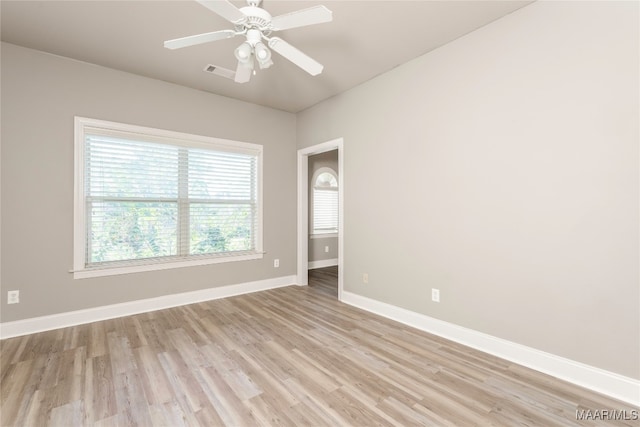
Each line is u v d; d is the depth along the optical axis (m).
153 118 3.46
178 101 3.63
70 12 2.31
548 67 2.13
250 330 2.91
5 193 2.73
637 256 1.81
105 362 2.28
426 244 2.91
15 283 2.76
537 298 2.20
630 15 1.82
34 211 2.85
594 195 1.95
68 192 3.00
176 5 2.23
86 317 3.08
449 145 2.72
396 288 3.21
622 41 1.84
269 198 4.45
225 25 2.49
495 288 2.42
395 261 3.21
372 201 3.46
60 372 2.13
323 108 4.16
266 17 1.91
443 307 2.78
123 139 3.31
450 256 2.72
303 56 2.17
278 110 4.53
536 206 2.20
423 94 2.93
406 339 2.72
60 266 2.96
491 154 2.43
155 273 3.49
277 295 4.12
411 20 2.40
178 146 3.66
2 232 2.71
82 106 3.07
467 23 2.44
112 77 3.22
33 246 2.84
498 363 2.29
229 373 2.14
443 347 2.56
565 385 2.00
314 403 1.81
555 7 2.09
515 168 2.30
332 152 6.48
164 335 2.78
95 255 3.18
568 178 2.05
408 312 3.08
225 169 4.06
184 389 1.94
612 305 1.89
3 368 2.18
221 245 4.04
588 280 1.98
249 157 4.28
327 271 5.82
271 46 2.10
